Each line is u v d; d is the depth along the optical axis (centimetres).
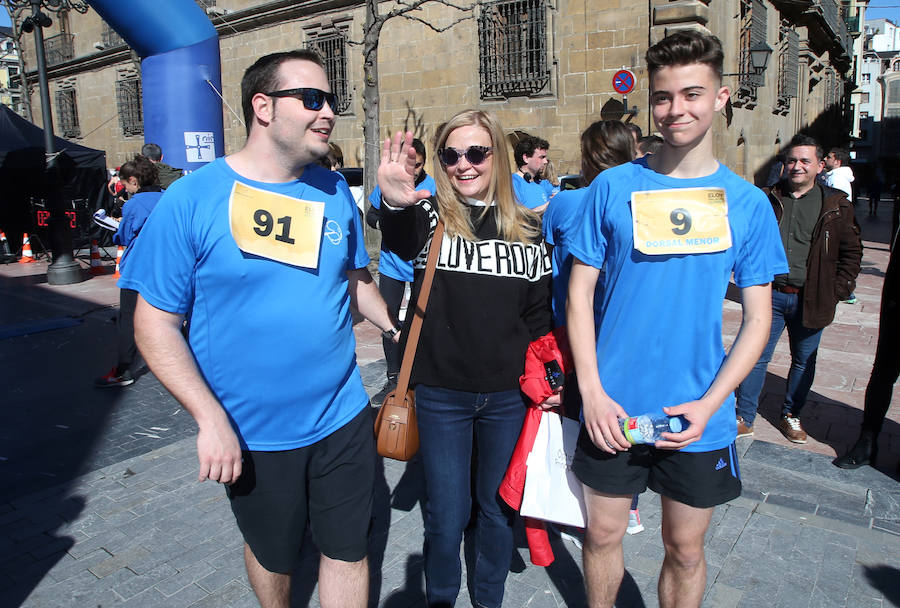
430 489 239
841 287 404
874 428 384
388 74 1512
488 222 238
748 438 436
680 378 200
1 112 1309
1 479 389
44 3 1042
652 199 194
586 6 1242
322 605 214
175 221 182
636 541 312
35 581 287
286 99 187
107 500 358
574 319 208
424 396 237
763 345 196
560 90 1297
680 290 195
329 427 205
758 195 196
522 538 319
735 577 285
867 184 3070
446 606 246
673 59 183
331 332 202
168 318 185
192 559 303
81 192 1395
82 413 495
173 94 737
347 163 1639
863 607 267
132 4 696
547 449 238
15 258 1334
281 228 191
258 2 1716
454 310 231
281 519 203
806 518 332
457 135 230
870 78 6731
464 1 1366
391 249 234
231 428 184
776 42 1698
